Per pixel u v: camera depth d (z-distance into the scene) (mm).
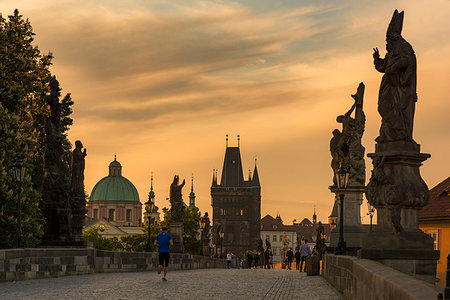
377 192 15195
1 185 35344
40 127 46719
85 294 19312
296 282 28062
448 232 40250
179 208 67125
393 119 15031
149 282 26188
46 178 36250
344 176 28953
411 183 14938
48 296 18438
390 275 9328
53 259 29609
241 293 20875
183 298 18406
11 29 44656
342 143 35844
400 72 15086
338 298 19391
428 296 6562
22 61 42250
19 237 27438
